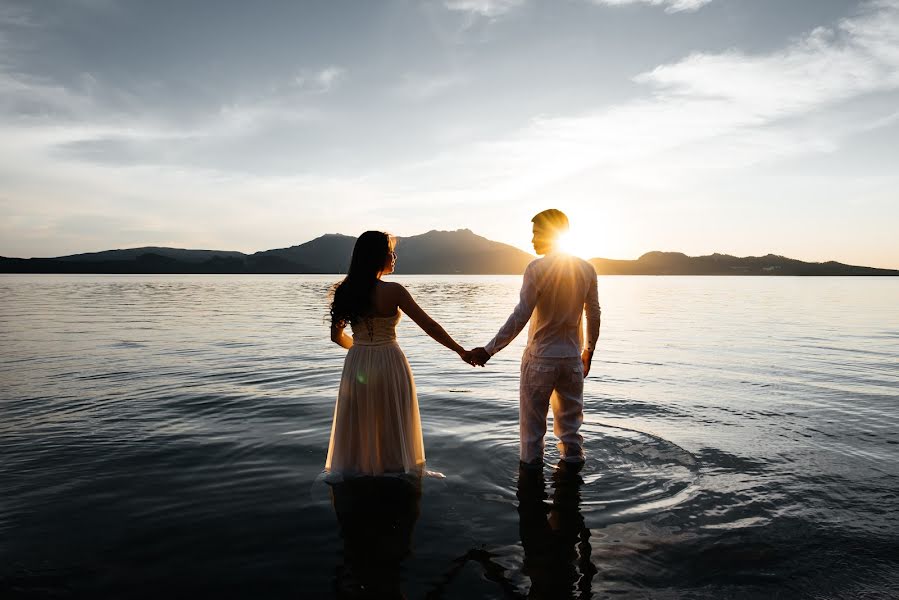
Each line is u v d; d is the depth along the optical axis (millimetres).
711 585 2184
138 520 2803
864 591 2143
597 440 4301
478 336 12891
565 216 3740
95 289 47969
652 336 12891
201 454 3938
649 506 2990
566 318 3676
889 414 5203
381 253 3408
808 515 2873
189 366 8078
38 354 9219
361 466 3461
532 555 2434
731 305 27938
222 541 2566
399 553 2447
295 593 2119
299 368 7926
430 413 5262
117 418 4996
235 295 37719
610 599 2076
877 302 31031
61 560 2377
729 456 3896
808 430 4617
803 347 10742
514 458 3867
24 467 3637
